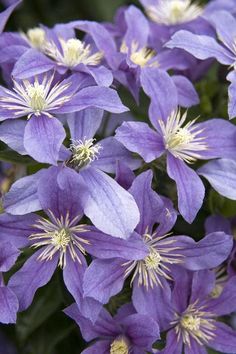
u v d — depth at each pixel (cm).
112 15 71
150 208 42
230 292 45
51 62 46
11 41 49
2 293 41
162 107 45
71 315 42
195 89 51
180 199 42
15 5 48
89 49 50
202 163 48
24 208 40
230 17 51
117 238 41
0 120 42
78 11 72
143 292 43
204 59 49
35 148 40
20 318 50
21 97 44
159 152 44
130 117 54
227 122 46
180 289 44
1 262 41
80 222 43
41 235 42
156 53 52
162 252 43
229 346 45
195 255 43
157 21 56
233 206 46
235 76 46
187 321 44
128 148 42
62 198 41
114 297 45
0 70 57
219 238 42
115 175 43
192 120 48
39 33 52
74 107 43
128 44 51
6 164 57
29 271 42
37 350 50
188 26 52
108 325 43
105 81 44
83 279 41
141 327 42
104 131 51
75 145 43
